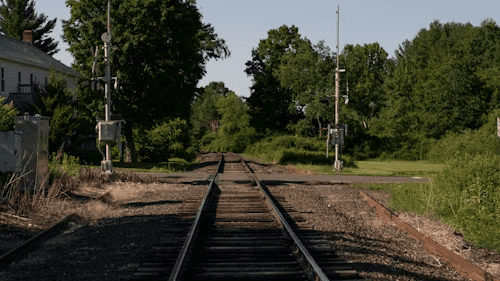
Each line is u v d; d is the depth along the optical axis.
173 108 38.47
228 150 105.94
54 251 7.93
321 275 5.95
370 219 11.76
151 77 36.94
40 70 40.66
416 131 60.59
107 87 19.92
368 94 75.00
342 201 14.89
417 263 7.56
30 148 13.36
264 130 87.56
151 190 17.42
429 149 55.50
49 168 16.70
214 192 16.64
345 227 10.23
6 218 10.20
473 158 12.42
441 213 11.45
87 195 15.02
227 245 8.36
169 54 37.94
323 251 7.93
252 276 6.36
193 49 39.75
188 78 40.38
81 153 29.98
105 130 19.23
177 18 38.06
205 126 144.50
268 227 10.06
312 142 59.97
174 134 48.00
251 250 7.88
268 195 15.59
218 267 6.80
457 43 79.88
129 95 37.34
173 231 9.51
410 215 11.94
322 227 10.16
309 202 14.25
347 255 7.67
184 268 6.60
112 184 18.38
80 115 30.06
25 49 42.81
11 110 21.19
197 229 9.34
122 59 35.88
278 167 34.34
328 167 30.12
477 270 6.58
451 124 59.69
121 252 7.80
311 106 68.06
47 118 14.45
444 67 63.38
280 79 77.50
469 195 11.28
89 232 9.54
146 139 43.41
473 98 60.16
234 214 11.75
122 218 11.20
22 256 7.55
